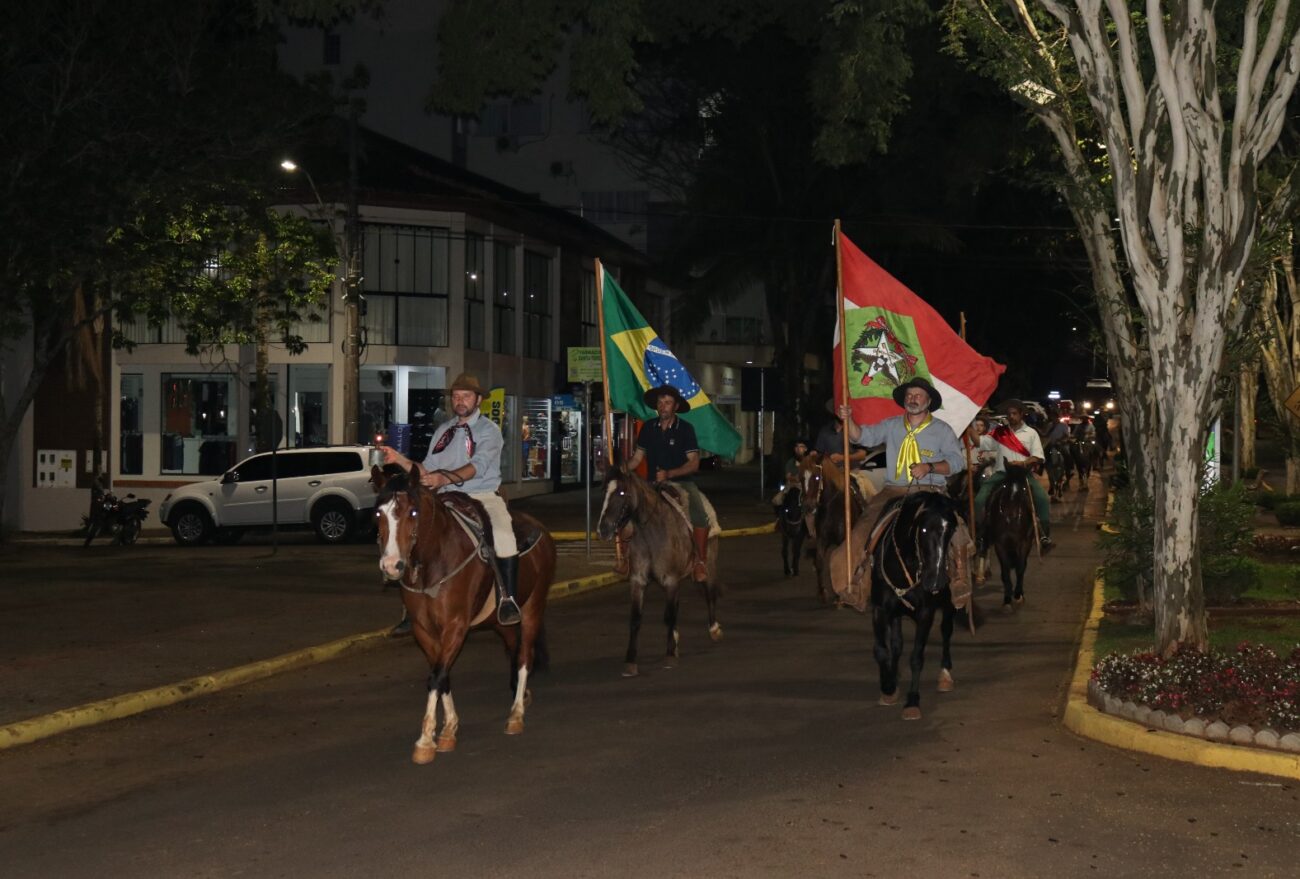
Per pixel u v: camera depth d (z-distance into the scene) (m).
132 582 21.28
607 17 20.20
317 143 34.28
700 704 11.88
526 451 45.38
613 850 7.54
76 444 38.56
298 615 17.48
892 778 9.18
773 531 32.97
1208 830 7.98
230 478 30.75
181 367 38.88
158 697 12.27
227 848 7.66
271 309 34.88
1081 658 13.23
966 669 13.70
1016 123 26.41
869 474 18.66
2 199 23.94
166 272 28.17
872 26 19.66
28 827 8.23
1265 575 20.14
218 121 26.66
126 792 9.10
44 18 26.36
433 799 8.67
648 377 17.09
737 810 8.37
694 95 43.94
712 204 44.56
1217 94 11.72
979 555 19.06
